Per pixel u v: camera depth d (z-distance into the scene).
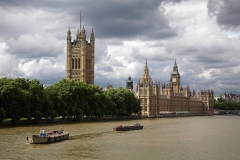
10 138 140.75
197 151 121.06
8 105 188.38
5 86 186.00
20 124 199.25
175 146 130.88
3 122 189.38
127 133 172.12
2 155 109.38
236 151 121.56
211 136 164.00
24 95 194.00
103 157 109.19
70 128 187.25
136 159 107.38
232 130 197.50
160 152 118.44
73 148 122.62
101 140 143.62
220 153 117.88
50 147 123.31
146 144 135.00
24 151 115.44
